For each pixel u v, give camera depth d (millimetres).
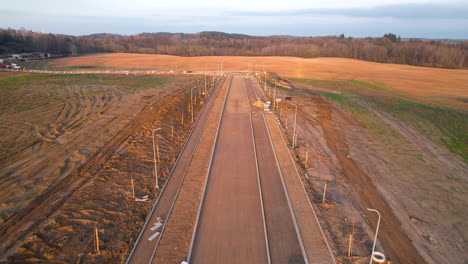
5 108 58062
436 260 25062
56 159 37469
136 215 28234
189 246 24688
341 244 25531
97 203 29078
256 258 23531
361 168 40750
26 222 25688
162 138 46469
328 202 31484
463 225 29906
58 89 77688
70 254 22875
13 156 37844
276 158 40938
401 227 28922
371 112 69688
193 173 36688
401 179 38406
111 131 47656
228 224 27469
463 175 40531
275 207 30141
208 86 89000
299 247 24812
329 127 56906
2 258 21734
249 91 83312
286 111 64875
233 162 39781
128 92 76312
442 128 61219
